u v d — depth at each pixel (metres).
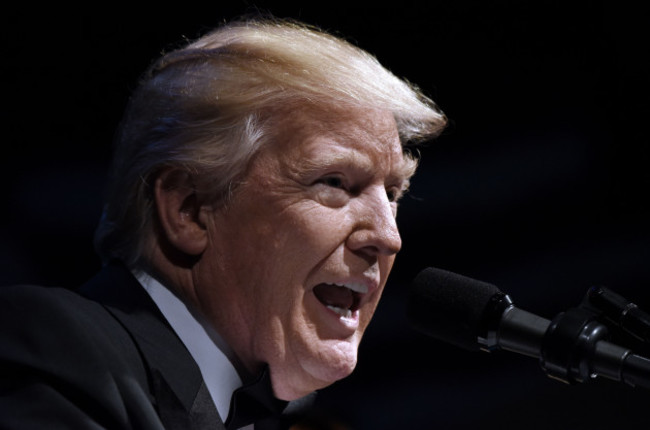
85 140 11.25
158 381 4.30
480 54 13.30
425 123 5.36
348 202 4.71
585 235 13.24
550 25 13.18
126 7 10.84
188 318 4.71
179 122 4.68
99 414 3.93
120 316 4.46
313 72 4.68
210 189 4.64
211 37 5.20
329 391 12.13
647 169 13.15
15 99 10.94
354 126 4.70
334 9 11.93
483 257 13.34
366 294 4.89
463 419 11.69
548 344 4.21
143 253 4.77
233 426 4.75
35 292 4.24
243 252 4.64
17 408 3.79
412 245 13.32
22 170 11.10
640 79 13.23
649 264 12.70
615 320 4.30
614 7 13.07
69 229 11.29
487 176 13.58
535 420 11.30
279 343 4.67
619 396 11.08
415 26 12.77
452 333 4.81
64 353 3.99
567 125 13.57
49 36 10.82
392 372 12.41
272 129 4.62
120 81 11.07
